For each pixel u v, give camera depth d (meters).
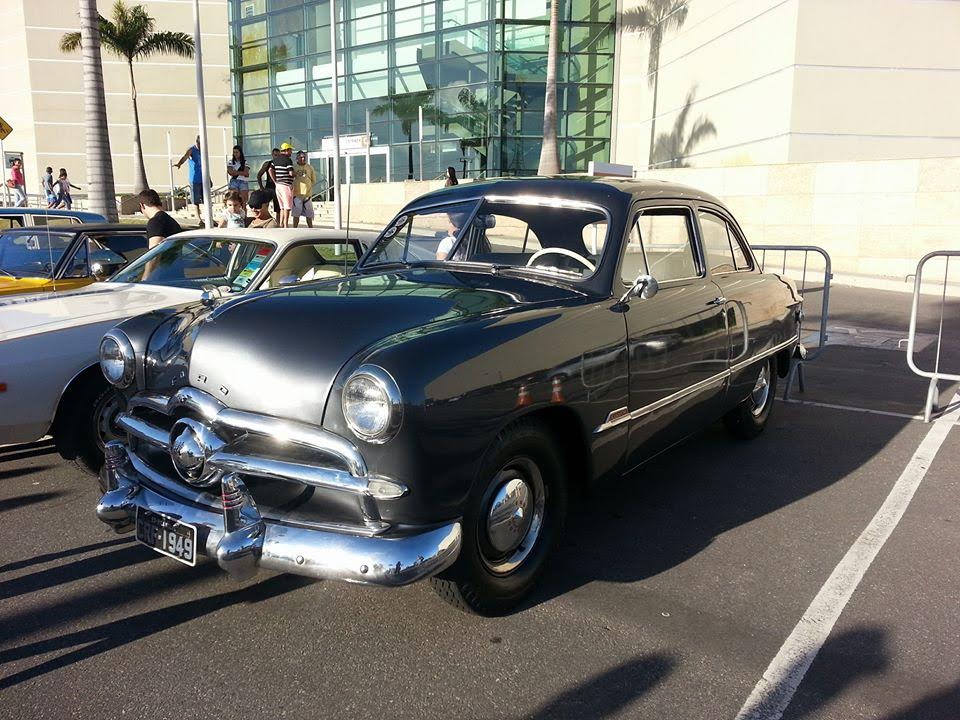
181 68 38.78
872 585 3.57
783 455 5.46
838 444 5.72
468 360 2.84
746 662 2.95
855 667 2.92
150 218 7.58
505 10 25.69
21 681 2.80
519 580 3.26
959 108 17.61
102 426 4.71
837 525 4.25
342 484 2.68
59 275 7.13
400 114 28.27
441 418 2.71
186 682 2.81
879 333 10.61
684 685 2.80
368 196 25.94
